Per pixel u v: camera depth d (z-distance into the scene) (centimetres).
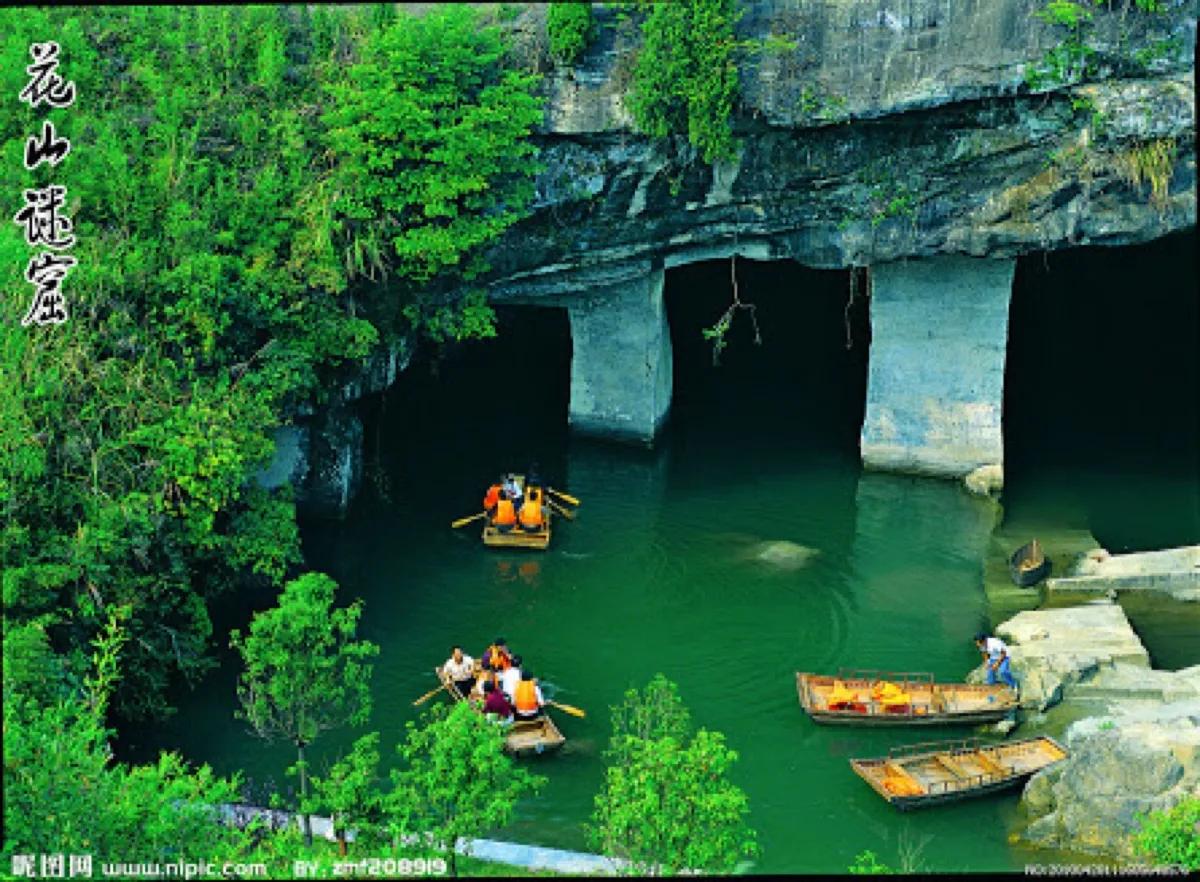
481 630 2880
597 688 2686
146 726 2545
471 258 3138
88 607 2314
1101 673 2661
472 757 1919
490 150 2936
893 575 3089
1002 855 2231
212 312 2733
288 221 2930
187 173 2897
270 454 2773
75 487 2441
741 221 3219
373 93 2875
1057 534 3244
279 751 2486
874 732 2541
